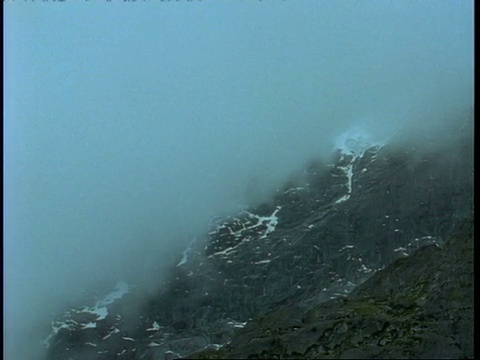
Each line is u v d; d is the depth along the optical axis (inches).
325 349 3690.9
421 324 3833.7
